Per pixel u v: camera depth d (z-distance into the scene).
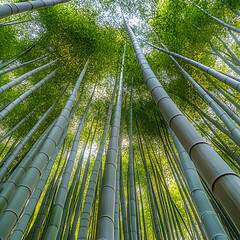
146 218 6.79
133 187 3.49
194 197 2.24
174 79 6.48
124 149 6.77
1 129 6.51
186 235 6.77
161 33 6.57
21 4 2.71
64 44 6.30
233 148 5.87
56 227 2.25
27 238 2.91
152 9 6.75
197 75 6.19
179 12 6.34
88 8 6.58
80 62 6.30
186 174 2.55
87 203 2.64
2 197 2.54
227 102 6.34
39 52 6.77
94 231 3.41
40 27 6.82
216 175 1.17
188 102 5.89
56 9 6.34
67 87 6.11
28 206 2.58
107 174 2.29
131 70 6.57
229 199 1.06
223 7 6.08
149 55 6.98
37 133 6.09
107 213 1.90
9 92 6.81
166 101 1.83
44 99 6.52
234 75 6.74
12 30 6.83
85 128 6.65
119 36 6.93
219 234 1.74
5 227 1.73
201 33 5.98
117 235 2.71
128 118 6.29
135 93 6.62
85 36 6.26
